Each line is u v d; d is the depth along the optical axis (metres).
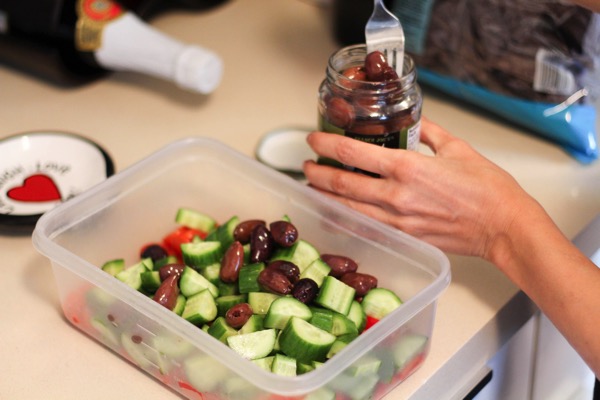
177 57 1.07
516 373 0.95
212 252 0.85
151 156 0.90
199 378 0.72
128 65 1.12
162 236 0.94
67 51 1.11
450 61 1.07
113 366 0.78
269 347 0.74
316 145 0.86
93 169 0.99
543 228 0.77
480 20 1.02
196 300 0.79
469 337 0.80
